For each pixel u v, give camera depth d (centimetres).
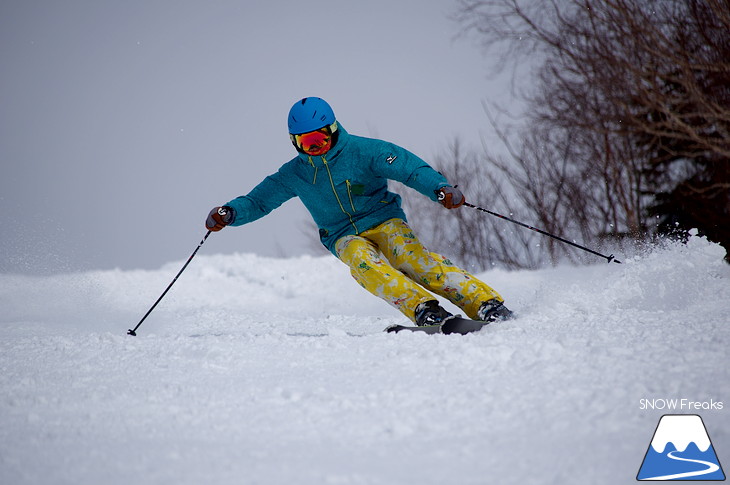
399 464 656
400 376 964
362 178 1467
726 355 947
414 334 1268
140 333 1803
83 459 688
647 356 962
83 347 1309
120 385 992
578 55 4978
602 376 888
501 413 788
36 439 755
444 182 1402
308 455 686
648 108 4900
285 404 863
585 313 1436
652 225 5212
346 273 3053
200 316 2130
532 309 1507
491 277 2758
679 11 4744
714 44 4622
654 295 1497
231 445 723
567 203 5509
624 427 726
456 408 812
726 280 1513
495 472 633
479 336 1207
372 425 771
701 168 5091
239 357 1166
